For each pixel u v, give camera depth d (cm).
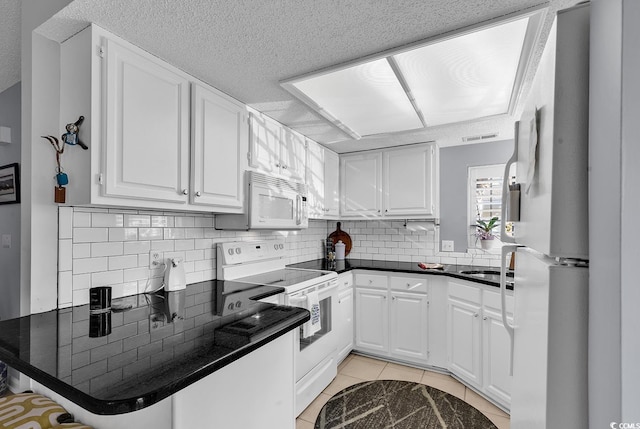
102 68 136
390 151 323
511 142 299
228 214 227
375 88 192
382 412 211
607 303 51
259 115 232
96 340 111
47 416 114
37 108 141
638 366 47
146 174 152
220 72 176
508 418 204
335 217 341
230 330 123
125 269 177
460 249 318
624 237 48
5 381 203
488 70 169
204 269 225
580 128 59
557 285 61
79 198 138
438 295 272
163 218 198
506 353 208
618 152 48
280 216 247
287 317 140
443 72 171
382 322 293
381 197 326
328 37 145
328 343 248
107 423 106
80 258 157
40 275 143
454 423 199
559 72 61
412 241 340
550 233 61
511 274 266
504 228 109
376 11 127
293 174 269
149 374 85
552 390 61
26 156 143
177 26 136
